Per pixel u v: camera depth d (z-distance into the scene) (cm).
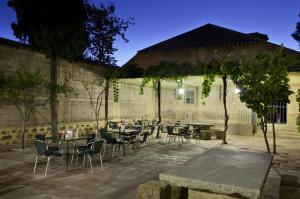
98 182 636
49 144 771
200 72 1224
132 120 1770
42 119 1177
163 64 1327
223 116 1714
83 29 1332
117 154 966
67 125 1289
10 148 1013
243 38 1833
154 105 2017
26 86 991
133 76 1421
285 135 1477
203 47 1869
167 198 311
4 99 1025
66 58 1256
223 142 1237
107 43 1547
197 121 1803
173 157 930
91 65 1429
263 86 898
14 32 1323
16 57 1065
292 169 786
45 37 1150
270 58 910
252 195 271
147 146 1144
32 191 568
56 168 748
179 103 1883
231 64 1052
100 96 1503
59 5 1295
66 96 1207
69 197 539
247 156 432
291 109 1513
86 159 860
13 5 1280
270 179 682
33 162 808
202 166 360
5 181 629
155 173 722
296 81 1376
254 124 1605
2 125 1020
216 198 308
